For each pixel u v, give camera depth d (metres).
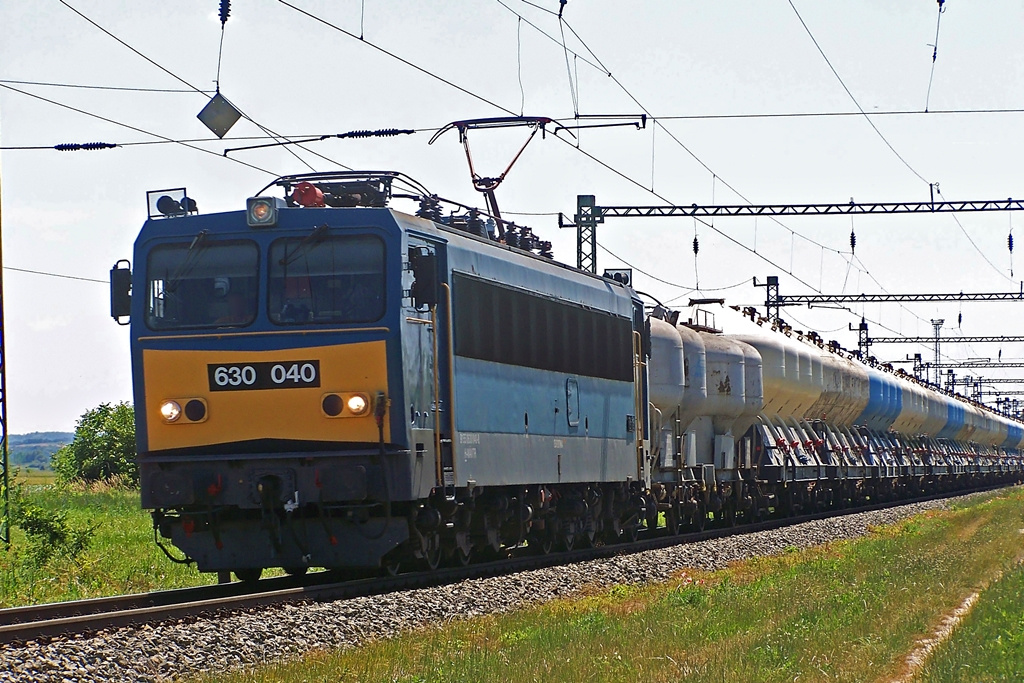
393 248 25.22
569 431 33.53
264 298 25.27
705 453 50.44
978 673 17.42
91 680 16.27
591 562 32.06
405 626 21.69
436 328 26.72
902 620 23.23
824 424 65.50
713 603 25.81
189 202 26.58
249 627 19.66
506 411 29.77
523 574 28.45
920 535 47.53
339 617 21.25
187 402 25.31
